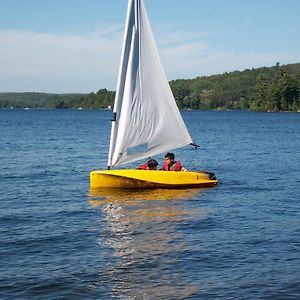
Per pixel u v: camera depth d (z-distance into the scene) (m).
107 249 12.60
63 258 11.85
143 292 9.80
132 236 13.91
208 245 12.96
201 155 41.38
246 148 48.66
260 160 37.12
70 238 13.70
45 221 15.91
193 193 21.08
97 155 40.28
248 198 20.16
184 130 22.11
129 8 20.83
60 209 17.88
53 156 38.88
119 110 20.86
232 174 28.61
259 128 92.31
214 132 78.19
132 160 21.28
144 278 10.53
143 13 21.16
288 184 24.41
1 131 74.50
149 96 21.28
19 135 65.44
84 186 23.39
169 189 21.70
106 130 81.06
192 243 13.15
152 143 21.56
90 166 32.44
